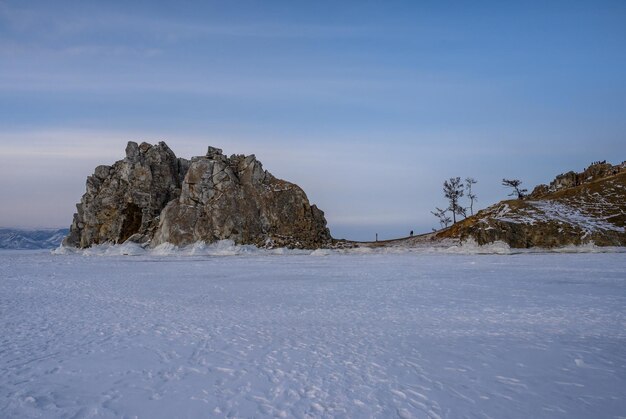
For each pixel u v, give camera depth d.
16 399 9.36
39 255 84.19
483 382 10.24
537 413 8.53
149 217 84.88
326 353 12.69
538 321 16.94
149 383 10.27
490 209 84.56
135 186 86.31
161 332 15.45
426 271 38.28
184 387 9.98
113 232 84.56
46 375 10.88
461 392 9.61
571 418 8.32
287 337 14.66
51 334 15.21
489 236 67.12
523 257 54.38
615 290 24.83
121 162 89.44
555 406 8.87
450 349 13.06
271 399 9.23
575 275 32.59
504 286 27.23
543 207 74.31
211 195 80.31
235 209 78.56
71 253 85.31
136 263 52.91
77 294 25.48
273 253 73.31
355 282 30.80
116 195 86.31
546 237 65.50
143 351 12.98
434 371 11.03
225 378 10.57
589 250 61.84
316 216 86.31
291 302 22.16
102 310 20.05
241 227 77.50
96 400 9.28
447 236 86.88
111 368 11.39
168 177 89.12
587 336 14.53
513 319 17.39
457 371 11.02
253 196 81.31
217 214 77.75
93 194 89.31
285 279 33.19
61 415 8.54
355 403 8.98
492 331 15.38
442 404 8.95
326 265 47.09
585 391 9.68
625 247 62.06
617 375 10.72
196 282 31.53
